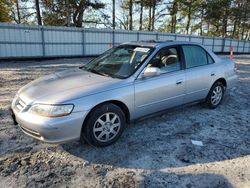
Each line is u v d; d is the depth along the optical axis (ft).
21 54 56.13
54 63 50.65
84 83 11.41
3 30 52.31
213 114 16.34
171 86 13.51
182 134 13.12
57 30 61.16
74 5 92.68
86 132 10.78
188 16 132.05
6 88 23.66
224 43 112.16
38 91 10.87
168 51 13.93
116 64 13.42
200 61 15.88
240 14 148.97
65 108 9.86
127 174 9.48
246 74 35.70
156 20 121.70
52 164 10.06
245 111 17.29
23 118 10.09
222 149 11.59
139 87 12.09
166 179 9.20
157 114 13.53
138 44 14.48
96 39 69.72
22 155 10.68
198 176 9.42
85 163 10.19
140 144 11.90
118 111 11.50
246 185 8.93
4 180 8.94
